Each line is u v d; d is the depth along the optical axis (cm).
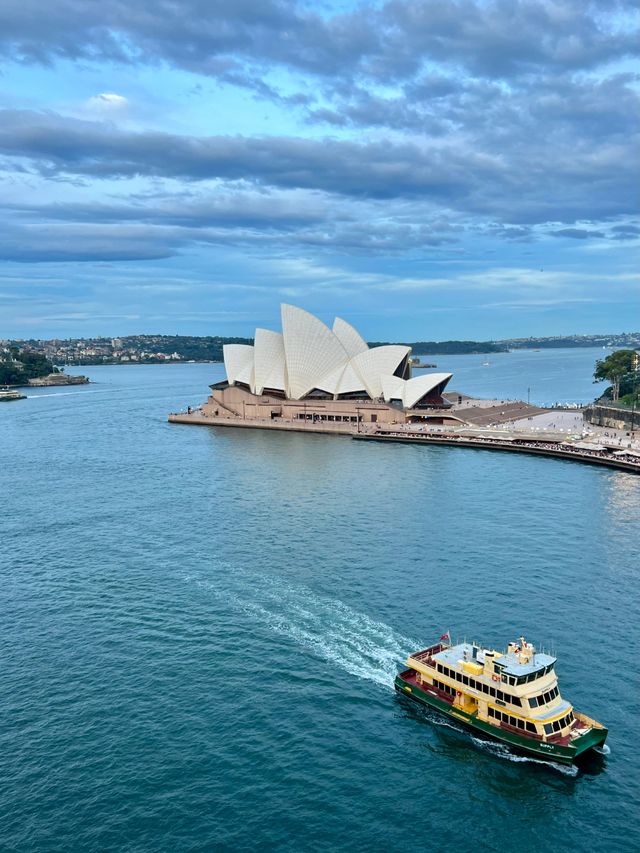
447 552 7875
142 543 8456
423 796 4103
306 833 3806
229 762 4366
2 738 4600
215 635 5972
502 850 3709
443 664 4994
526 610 6312
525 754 4478
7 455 15350
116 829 3828
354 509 9862
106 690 5153
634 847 3722
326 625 6112
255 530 8888
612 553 7788
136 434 18675
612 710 4816
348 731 4694
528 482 11644
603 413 17788
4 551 8269
